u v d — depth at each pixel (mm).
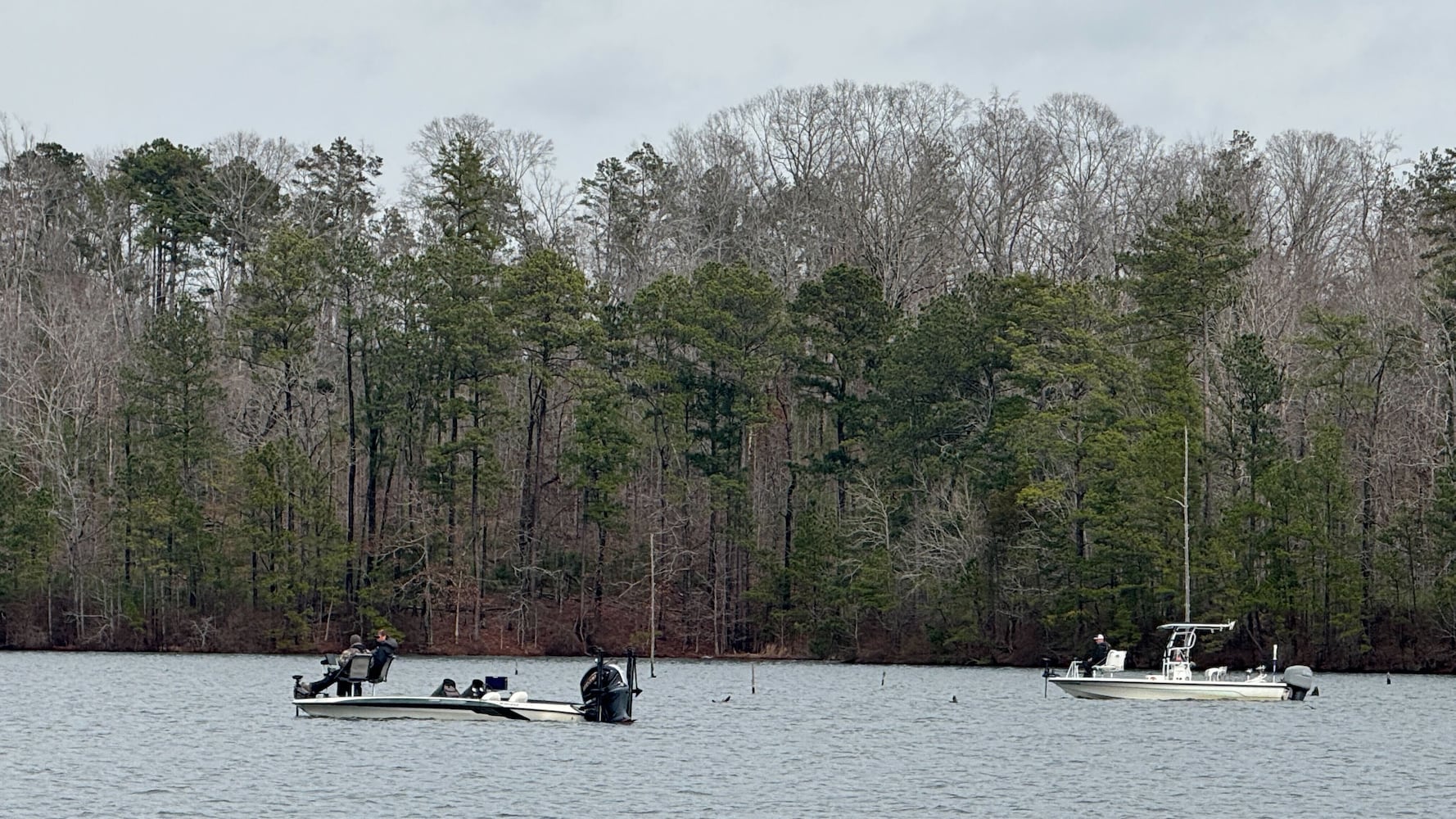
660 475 112812
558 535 113312
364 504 114188
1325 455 95750
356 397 115625
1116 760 50250
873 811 40969
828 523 106875
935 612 104938
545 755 48469
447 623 108688
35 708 62406
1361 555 97438
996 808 41625
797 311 113438
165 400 107562
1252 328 108938
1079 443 100125
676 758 48875
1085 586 99000
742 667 98312
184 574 106938
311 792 41781
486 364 108062
